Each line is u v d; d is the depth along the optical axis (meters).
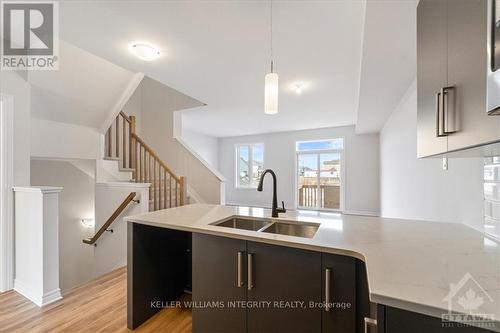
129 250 1.80
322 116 5.22
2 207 2.34
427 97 1.16
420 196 2.61
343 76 2.97
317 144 6.86
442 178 2.03
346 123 6.00
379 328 0.75
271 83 1.78
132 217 1.83
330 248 1.13
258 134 7.60
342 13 1.78
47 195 2.16
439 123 1.01
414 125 2.76
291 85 3.29
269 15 1.81
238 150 8.07
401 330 0.72
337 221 1.71
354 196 6.29
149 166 4.58
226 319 1.45
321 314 1.19
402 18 1.58
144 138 5.70
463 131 0.85
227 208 2.27
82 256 4.61
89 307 2.05
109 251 3.47
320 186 6.82
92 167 4.45
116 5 1.71
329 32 2.03
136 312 1.80
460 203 1.70
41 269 2.10
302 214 1.98
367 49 1.99
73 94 3.11
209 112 5.04
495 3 0.61
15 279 2.36
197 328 1.54
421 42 1.24
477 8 0.77
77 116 3.40
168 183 4.32
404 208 3.33
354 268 1.11
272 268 1.31
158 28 1.99
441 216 2.06
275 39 2.14
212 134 7.66
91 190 4.77
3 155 2.36
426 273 0.85
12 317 1.91
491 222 1.31
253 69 2.78
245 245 1.39
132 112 5.54
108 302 2.13
